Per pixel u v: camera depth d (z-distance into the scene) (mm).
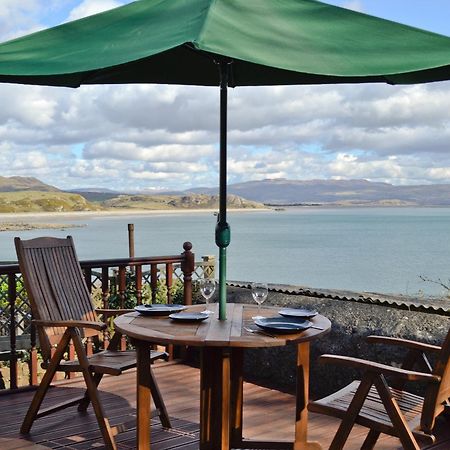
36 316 3766
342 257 44938
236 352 3420
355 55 2461
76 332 3525
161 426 3889
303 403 3312
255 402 4426
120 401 4348
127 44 2447
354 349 4469
